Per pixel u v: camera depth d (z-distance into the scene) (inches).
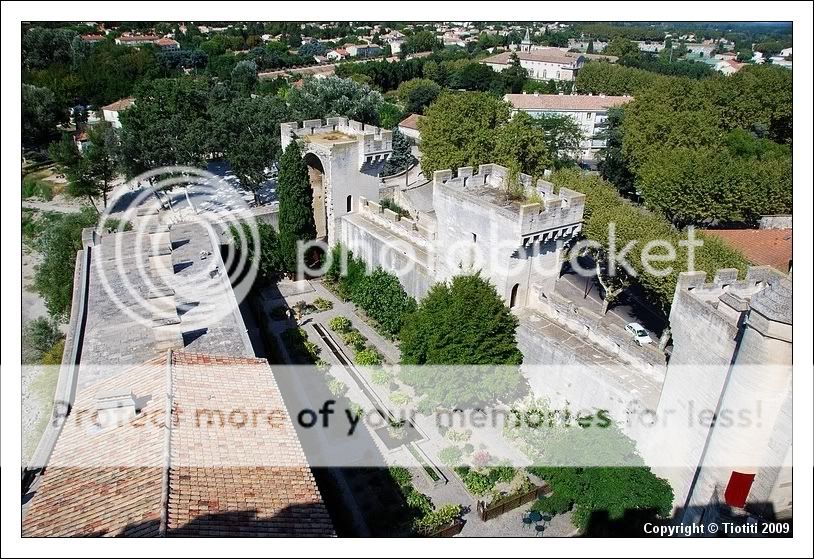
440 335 1611.7
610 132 3774.6
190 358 1221.7
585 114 4904.0
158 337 1293.1
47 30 4621.1
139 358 1240.8
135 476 898.7
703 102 3462.1
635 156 3238.2
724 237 2156.7
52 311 2241.6
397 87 6476.4
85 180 3144.7
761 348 1061.1
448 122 3120.1
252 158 3043.8
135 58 4714.6
